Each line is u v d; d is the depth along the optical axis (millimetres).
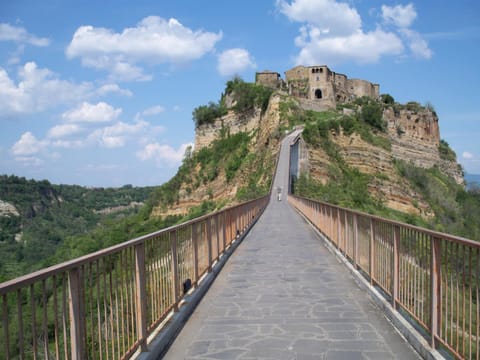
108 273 5148
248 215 24531
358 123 98938
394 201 88250
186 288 8656
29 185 121062
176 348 6520
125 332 5504
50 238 92750
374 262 9367
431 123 128375
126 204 163750
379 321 7551
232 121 122375
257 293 9695
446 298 5406
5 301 3395
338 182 81938
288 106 102188
